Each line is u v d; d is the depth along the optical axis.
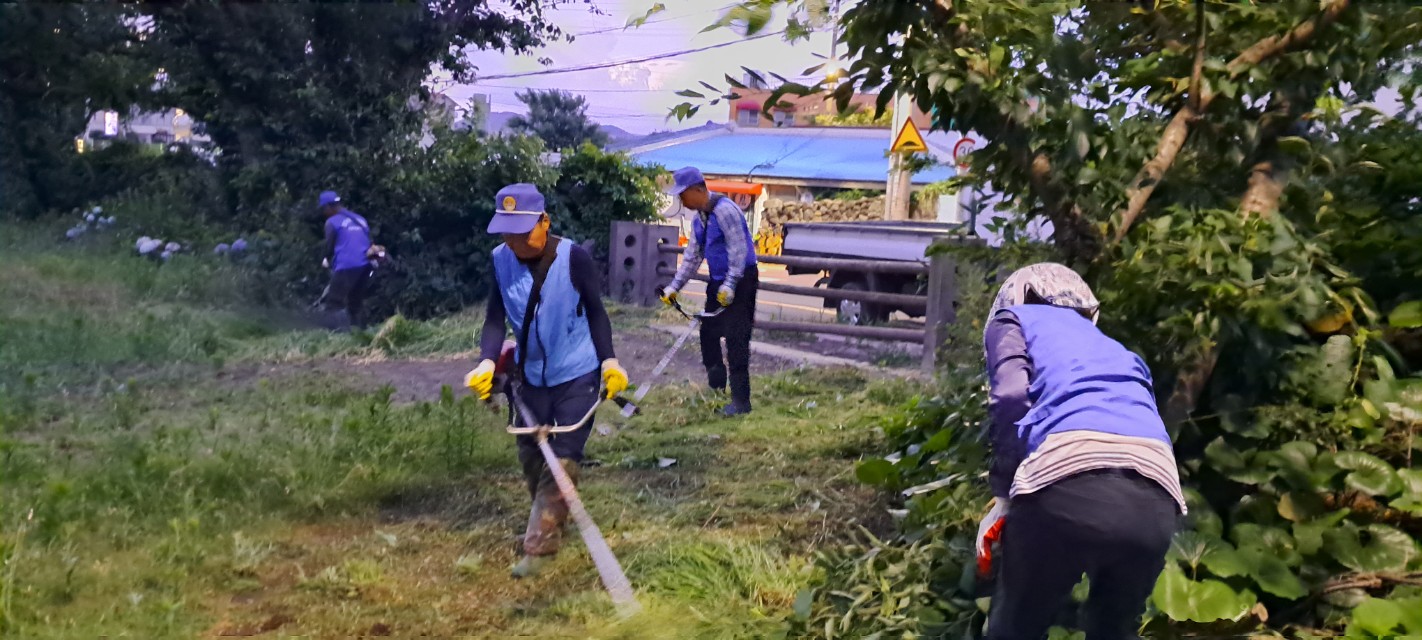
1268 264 3.94
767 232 25.05
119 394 7.39
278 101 13.34
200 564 4.54
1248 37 4.05
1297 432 4.02
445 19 13.87
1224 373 4.13
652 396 8.19
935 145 5.74
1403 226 4.34
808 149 26.70
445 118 14.28
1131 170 4.07
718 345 7.90
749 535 4.98
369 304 12.71
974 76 3.80
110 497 5.12
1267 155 4.16
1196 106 3.97
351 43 13.59
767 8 3.71
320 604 4.23
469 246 13.53
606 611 4.17
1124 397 3.02
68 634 3.82
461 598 4.36
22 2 13.23
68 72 13.75
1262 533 3.83
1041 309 3.26
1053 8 3.80
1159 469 2.92
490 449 6.41
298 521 5.16
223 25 13.12
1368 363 4.13
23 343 8.54
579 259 4.54
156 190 13.92
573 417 4.55
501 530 5.16
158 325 9.52
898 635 3.81
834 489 5.66
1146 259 3.85
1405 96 4.44
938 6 3.92
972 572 3.84
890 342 11.40
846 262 10.56
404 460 6.05
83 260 11.76
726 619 4.08
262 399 7.53
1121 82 4.29
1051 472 2.91
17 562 4.26
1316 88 4.11
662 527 5.12
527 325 4.52
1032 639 3.15
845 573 4.30
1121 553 2.88
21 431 6.39
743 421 7.39
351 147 13.27
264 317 10.82
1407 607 3.55
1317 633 3.68
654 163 16.77
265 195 13.20
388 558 4.75
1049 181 3.98
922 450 4.94
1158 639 3.63
